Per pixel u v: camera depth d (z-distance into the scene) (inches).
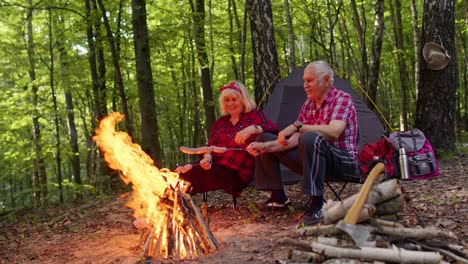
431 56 330.3
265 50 299.0
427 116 338.0
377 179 107.0
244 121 187.2
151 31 540.4
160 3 658.2
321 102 162.7
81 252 155.9
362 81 577.6
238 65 740.0
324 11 687.1
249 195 239.0
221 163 186.9
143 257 134.6
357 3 721.0
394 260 90.7
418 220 110.8
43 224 227.3
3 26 662.5
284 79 268.5
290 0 661.3
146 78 412.8
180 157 901.8
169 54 680.4
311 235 104.3
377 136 266.8
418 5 811.4
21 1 602.2
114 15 559.5
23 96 644.7
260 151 168.1
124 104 456.1
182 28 546.9
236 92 185.6
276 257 125.7
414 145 161.5
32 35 644.1
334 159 152.9
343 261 94.0
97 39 457.1
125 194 316.5
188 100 780.6
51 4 544.7
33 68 650.2
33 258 155.4
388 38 830.5
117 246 158.6
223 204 218.4
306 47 978.7
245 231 159.0
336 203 106.1
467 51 931.3
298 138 157.6
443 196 196.4
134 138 454.9
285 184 234.2
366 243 94.6
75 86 649.0
